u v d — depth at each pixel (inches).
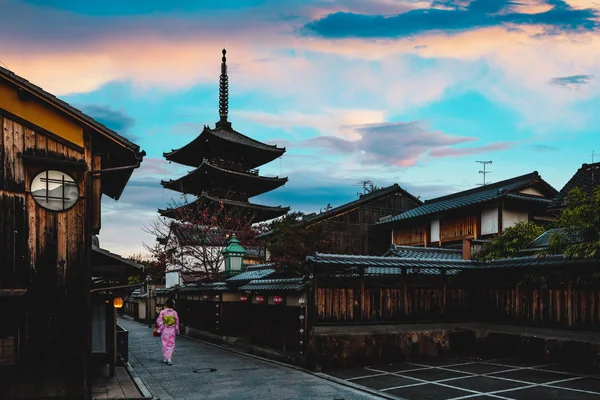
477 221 992.9
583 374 470.6
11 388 360.8
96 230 408.8
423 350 598.5
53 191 383.9
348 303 570.6
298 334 590.2
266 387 448.1
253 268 981.8
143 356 677.9
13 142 373.4
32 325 368.2
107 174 479.2
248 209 1619.1
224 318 875.4
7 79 369.4
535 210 986.1
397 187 1405.0
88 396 376.5
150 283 1503.4
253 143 1728.6
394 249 872.3
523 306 597.0
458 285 652.1
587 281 525.0
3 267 359.6
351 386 444.8
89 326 382.9
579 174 792.9
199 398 407.8
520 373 484.1
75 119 394.9
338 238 1310.3
